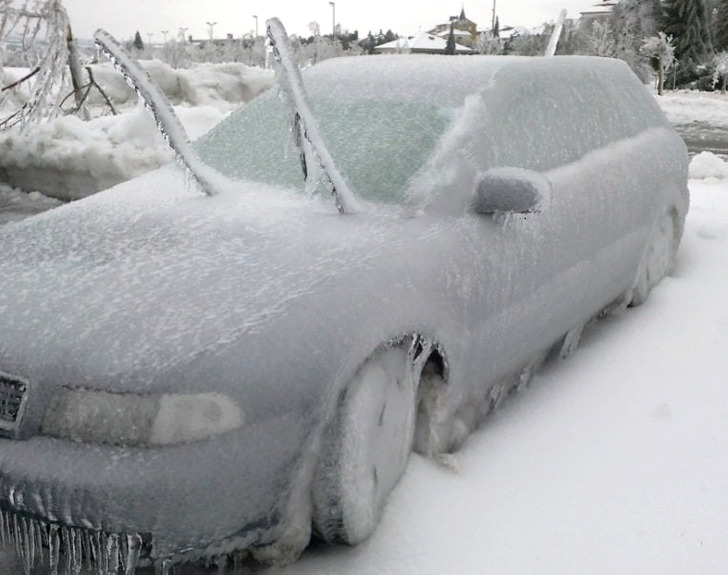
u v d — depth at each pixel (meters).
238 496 2.29
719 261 5.77
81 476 2.21
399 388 2.81
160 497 2.20
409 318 2.74
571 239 3.79
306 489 2.45
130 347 2.37
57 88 12.24
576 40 48.47
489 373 3.38
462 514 2.83
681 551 2.67
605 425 3.53
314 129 3.18
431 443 3.10
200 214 3.24
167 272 2.70
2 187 9.37
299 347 2.40
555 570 2.57
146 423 2.25
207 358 2.32
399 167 3.40
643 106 5.20
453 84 3.76
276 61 3.15
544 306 3.66
